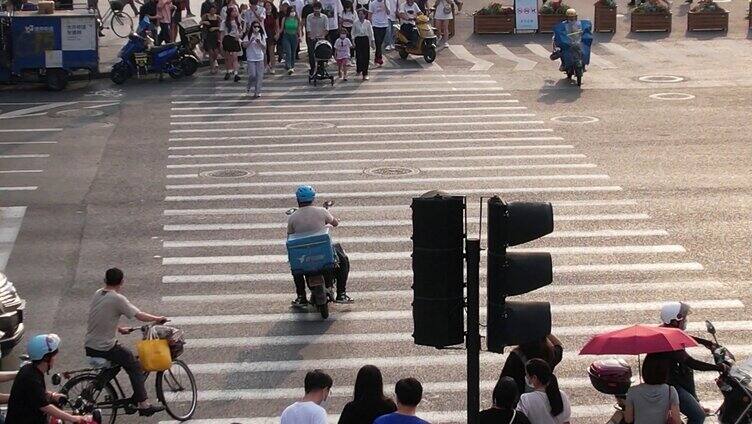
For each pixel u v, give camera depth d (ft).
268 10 132.46
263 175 90.89
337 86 126.11
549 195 83.87
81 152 98.73
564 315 61.87
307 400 36.60
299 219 62.44
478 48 147.95
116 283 48.80
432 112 112.88
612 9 155.84
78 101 119.34
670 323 45.44
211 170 92.58
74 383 48.16
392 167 92.63
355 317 62.44
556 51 126.62
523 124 107.24
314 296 61.82
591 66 135.54
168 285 67.51
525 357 43.11
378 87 125.39
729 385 44.47
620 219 78.13
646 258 70.59
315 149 98.99
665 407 40.24
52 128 107.55
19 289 67.05
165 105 117.29
